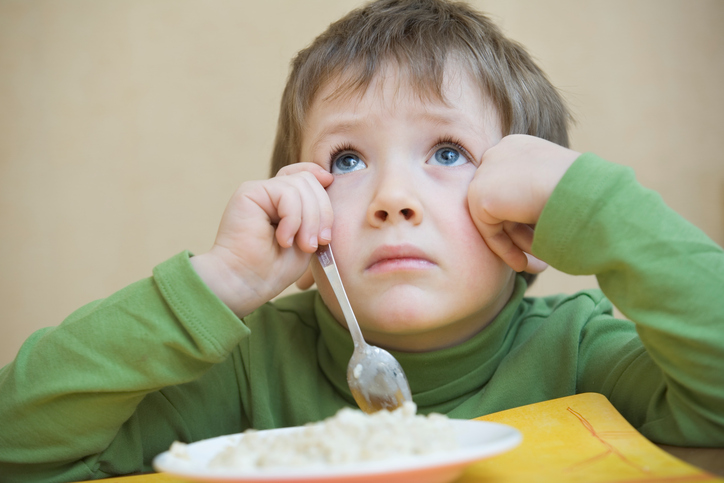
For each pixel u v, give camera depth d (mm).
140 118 1819
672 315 596
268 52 1803
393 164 769
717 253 615
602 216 632
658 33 1693
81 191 1807
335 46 883
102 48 1853
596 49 1694
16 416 662
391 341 797
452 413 789
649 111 1666
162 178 1794
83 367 662
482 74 842
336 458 406
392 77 796
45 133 1830
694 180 1640
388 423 460
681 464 469
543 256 662
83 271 1775
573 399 653
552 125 987
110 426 684
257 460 439
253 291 705
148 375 659
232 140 1791
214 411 841
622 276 628
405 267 719
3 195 1812
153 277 687
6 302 1775
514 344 881
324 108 837
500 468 490
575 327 811
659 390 654
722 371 578
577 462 493
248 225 705
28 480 677
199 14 1846
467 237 743
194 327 653
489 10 1690
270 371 883
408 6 959
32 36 1864
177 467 420
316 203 737
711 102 1664
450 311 730
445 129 787
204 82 1821
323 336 892
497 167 726
